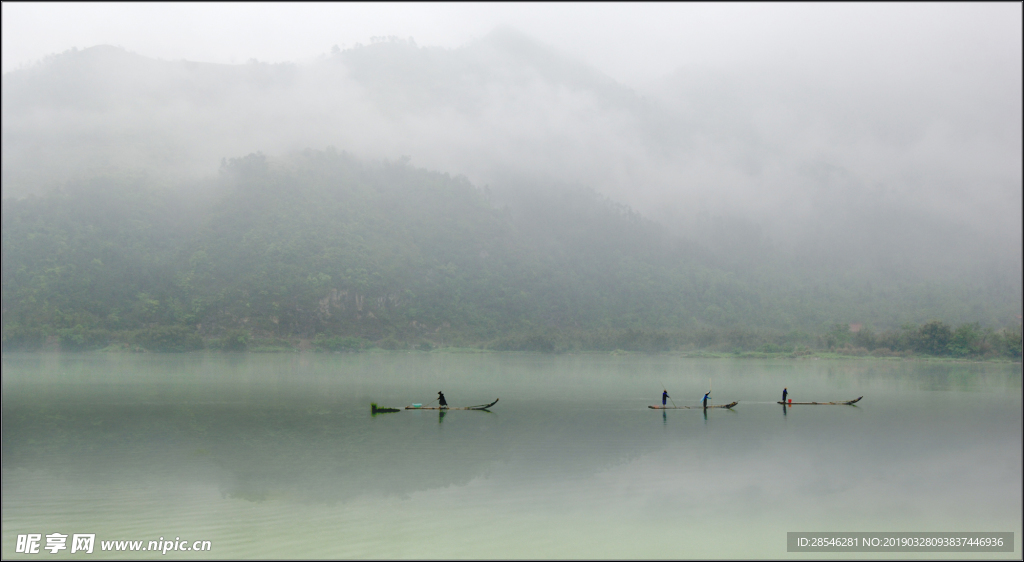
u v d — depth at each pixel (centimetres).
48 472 3494
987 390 8381
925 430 4784
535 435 4559
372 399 7156
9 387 8469
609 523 2567
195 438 4541
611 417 5509
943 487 3136
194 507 2802
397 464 3625
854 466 3566
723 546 2377
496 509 2755
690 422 5203
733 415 5616
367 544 2345
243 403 6719
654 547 2331
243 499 2922
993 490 3084
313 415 5731
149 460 3803
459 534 2442
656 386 8950
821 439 4394
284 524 2569
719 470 3459
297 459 3781
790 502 2861
